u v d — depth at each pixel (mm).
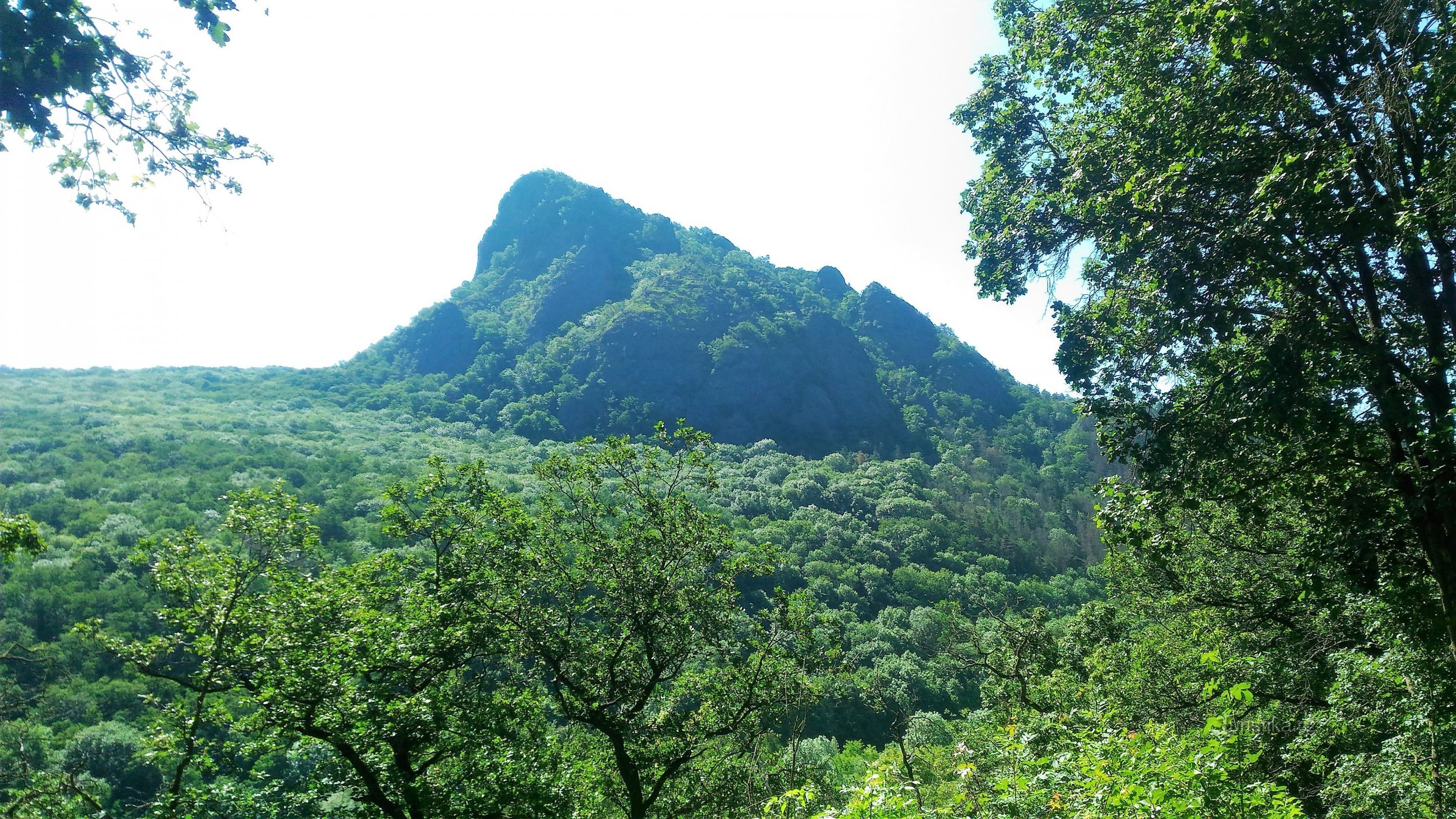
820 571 66188
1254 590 14164
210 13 4883
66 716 22938
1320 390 8195
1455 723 7605
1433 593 8328
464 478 13633
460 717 11305
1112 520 9477
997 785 7102
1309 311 8180
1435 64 6406
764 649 14000
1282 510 11211
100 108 4949
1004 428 143375
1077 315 9773
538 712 13180
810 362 138875
